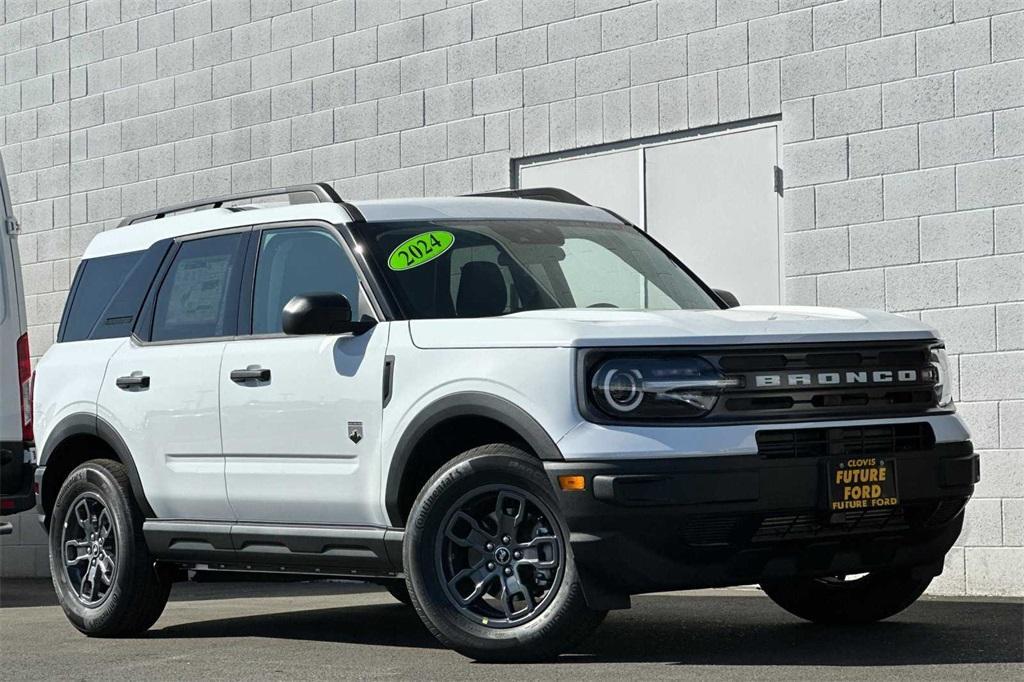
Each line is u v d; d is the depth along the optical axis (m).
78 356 8.85
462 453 6.84
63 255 16.23
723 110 11.34
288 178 14.22
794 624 8.03
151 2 15.41
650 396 6.40
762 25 11.13
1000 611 8.47
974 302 10.11
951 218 10.22
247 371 7.71
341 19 13.78
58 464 8.98
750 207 11.23
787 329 6.69
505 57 12.64
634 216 11.90
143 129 15.49
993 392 10.02
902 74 10.45
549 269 7.70
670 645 7.23
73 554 8.77
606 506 6.28
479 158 12.79
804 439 6.52
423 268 7.46
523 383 6.56
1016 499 9.91
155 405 8.21
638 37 11.82
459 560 6.84
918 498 6.72
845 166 10.70
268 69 14.38
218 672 6.84
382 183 13.47
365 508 7.21
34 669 7.20
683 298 7.95
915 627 7.73
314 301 7.15
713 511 6.29
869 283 10.59
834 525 6.55
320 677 6.55
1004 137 10.00
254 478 7.70
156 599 8.43
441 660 6.95
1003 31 10.01
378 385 7.13
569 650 6.78
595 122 12.07
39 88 16.48
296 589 11.43
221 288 8.13
